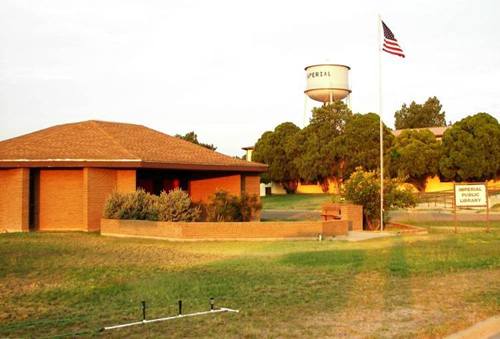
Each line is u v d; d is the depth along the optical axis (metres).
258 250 19.64
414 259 17.19
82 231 26.56
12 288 12.66
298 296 11.67
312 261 16.78
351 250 19.62
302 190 72.56
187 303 11.02
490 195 52.12
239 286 12.76
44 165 26.27
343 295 11.78
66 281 13.52
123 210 24.70
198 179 34.09
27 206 26.59
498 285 12.95
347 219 27.31
